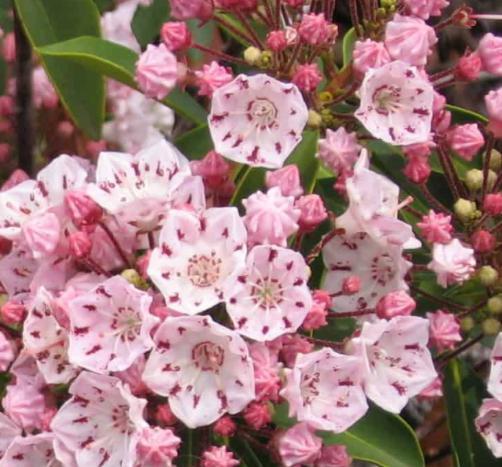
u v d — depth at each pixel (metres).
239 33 0.52
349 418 0.47
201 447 0.48
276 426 0.49
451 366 0.54
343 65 0.54
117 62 0.52
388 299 0.49
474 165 0.55
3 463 0.48
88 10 0.54
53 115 0.57
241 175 0.51
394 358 0.48
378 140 0.54
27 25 0.54
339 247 0.51
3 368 0.49
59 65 0.54
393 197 0.50
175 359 0.46
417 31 0.50
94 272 0.48
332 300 0.50
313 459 0.48
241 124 0.49
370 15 0.52
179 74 0.51
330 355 0.47
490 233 0.51
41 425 0.48
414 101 0.50
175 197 0.48
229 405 0.46
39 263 0.49
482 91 0.69
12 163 0.57
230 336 0.46
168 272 0.47
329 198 0.53
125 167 0.48
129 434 0.47
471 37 0.68
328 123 0.51
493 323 0.52
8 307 0.48
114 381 0.46
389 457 0.51
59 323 0.47
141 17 0.59
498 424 0.51
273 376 0.46
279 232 0.47
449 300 0.53
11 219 0.49
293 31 0.50
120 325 0.47
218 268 0.47
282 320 0.46
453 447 0.53
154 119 0.60
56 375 0.47
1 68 0.57
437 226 0.50
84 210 0.48
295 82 0.50
